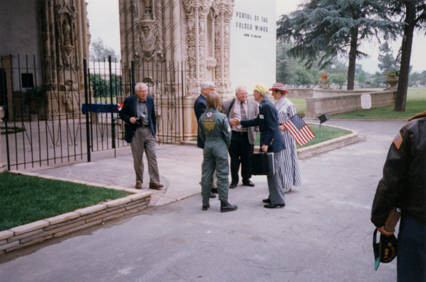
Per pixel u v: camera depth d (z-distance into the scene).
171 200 6.20
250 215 5.47
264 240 4.55
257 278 3.64
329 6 29.89
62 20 19.08
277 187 5.77
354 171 8.30
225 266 3.89
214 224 5.11
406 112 22.92
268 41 16.36
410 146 2.12
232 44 14.20
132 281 3.62
